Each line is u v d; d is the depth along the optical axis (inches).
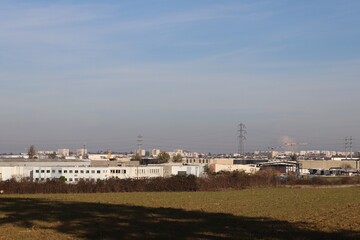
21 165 4057.6
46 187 2812.5
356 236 964.0
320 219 1291.8
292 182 3592.5
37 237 906.7
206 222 1176.2
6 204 1734.7
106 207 1624.0
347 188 3206.2
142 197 2284.7
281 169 5137.8
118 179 3048.7
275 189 3080.7
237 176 3356.3
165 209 1561.3
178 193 2657.5
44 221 1171.3
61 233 960.3
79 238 894.4
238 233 981.8
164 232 984.3
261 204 1840.6
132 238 897.5
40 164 4254.4
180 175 3225.9
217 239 899.4
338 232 1021.2
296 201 2014.0
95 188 2906.0
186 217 1299.2
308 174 4877.0
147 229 1027.9
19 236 919.7
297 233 994.7
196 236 932.6
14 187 2753.4
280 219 1282.0
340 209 1628.9
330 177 3944.4
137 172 3969.0
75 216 1298.0
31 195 2470.5
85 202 1898.4
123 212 1432.1
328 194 2534.5
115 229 1025.5
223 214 1406.3
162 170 4387.3
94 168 3922.2
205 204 1827.0
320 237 946.1
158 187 3041.3
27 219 1214.3
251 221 1218.0
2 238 893.2
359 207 1712.6
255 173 3614.7
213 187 3144.7
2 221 1167.6
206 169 4965.6
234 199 2135.8
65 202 1882.4
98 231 991.0
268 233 986.7
